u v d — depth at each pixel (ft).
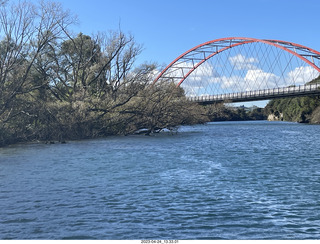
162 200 44.14
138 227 34.40
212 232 33.09
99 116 142.31
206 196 46.14
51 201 43.65
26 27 125.70
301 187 51.39
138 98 151.74
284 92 328.90
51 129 128.67
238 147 113.09
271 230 33.63
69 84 167.63
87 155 90.07
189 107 169.48
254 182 55.11
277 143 130.00
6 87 123.75
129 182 55.11
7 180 56.85
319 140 145.38
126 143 124.98
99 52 167.32
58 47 154.81
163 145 118.11
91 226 34.76
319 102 400.06
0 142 115.65
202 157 86.28
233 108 296.92
